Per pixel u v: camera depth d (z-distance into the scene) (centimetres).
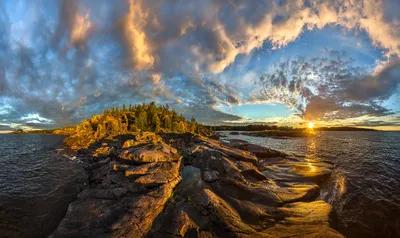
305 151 5253
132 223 1226
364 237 1373
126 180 1817
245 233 1162
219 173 2014
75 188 2292
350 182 2406
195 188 1691
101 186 1856
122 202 1498
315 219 1326
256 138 11681
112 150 3175
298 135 13250
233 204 1494
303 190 1875
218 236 1170
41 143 9212
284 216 1369
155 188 1620
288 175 2495
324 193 2047
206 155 2325
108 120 8831
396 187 2248
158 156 2111
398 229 1438
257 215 1366
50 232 1416
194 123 12762
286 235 1127
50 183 2494
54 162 3925
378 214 1641
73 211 1395
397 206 1767
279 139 10688
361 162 3609
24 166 3562
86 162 3816
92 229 1215
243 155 2955
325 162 3444
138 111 11081
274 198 1650
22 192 2161
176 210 1347
